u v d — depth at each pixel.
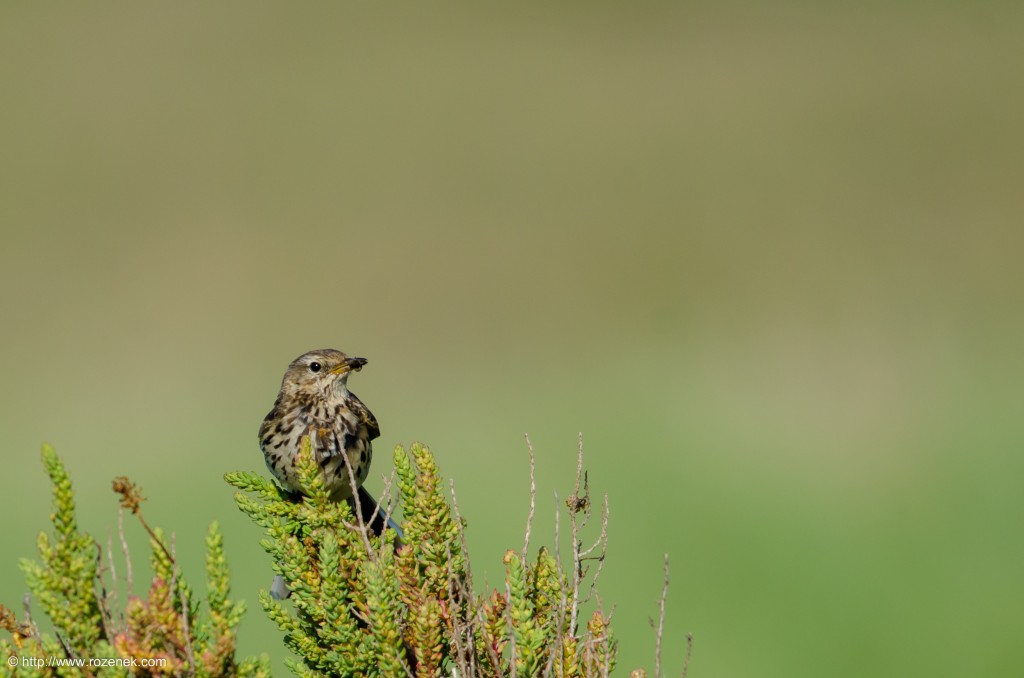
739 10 50.47
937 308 21.72
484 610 5.14
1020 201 30.16
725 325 22.00
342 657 5.23
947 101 38.50
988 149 34.69
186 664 4.78
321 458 7.11
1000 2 47.72
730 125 38.81
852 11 49.31
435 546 5.35
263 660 4.89
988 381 17.11
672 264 26.84
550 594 5.32
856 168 33.91
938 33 45.03
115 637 4.83
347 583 5.38
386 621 5.02
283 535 5.50
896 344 19.20
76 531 4.98
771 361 18.75
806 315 22.14
